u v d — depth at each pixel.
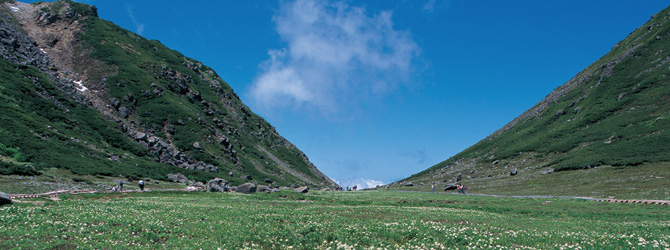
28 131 70.12
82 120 96.75
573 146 102.75
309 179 170.88
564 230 24.05
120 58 147.38
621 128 99.44
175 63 190.62
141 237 17.05
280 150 190.25
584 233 22.22
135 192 53.53
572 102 142.00
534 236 20.42
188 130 126.69
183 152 114.44
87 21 170.12
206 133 131.00
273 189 72.94
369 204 52.09
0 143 58.56
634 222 31.97
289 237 18.12
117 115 115.44
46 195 42.31
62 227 17.78
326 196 66.00
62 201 35.38
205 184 85.44
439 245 17.14
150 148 102.69
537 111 171.62
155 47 196.88
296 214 30.23
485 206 48.88
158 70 156.12
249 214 28.84
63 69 130.62
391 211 35.34
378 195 68.56
